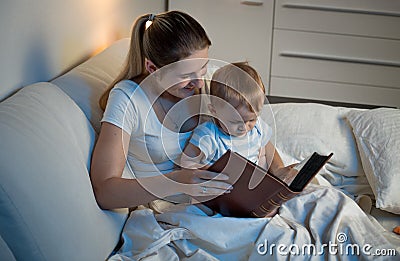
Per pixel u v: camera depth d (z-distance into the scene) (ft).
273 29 11.87
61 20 6.58
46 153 4.62
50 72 6.35
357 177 7.13
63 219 4.51
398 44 11.64
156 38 5.64
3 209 4.17
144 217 5.64
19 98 5.07
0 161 4.20
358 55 11.82
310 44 11.87
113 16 8.72
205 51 5.73
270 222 5.46
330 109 7.74
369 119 7.23
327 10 11.63
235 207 5.55
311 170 5.45
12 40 5.39
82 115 5.62
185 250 5.38
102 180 5.24
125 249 5.41
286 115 7.57
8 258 3.85
